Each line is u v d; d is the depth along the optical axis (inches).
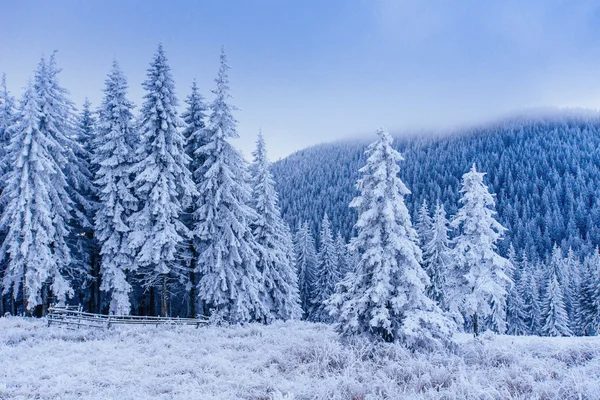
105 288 916.0
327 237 2080.5
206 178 984.9
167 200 869.2
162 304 916.6
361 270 603.8
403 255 582.6
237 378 426.6
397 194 600.7
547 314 2153.1
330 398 362.3
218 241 920.3
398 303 541.6
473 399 344.2
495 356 510.3
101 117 996.6
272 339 672.4
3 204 988.6
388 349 506.9
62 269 1008.9
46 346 578.9
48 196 922.1
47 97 972.6
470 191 981.2
